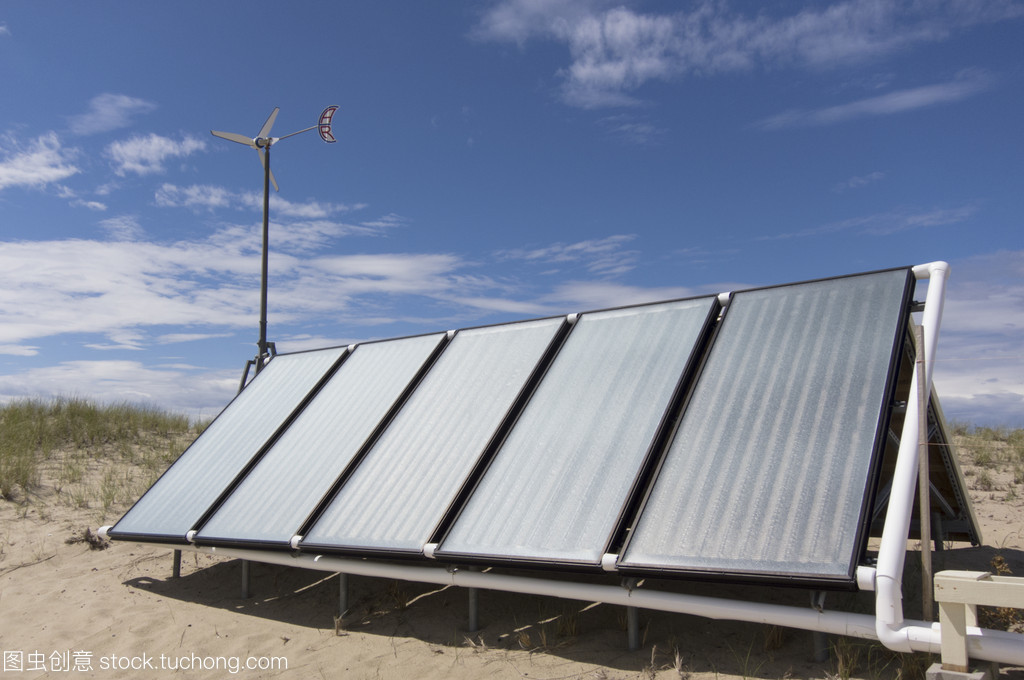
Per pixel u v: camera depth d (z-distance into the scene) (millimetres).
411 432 5512
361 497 5113
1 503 8570
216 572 6617
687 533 3557
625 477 4062
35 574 6645
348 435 5965
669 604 3758
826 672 3518
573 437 4543
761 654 3859
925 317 3816
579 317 5719
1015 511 7230
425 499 4773
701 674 3693
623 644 4211
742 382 4176
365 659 4492
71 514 8328
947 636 2988
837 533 3186
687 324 4914
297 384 7441
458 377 5855
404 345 6926
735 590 4965
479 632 4672
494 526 4242
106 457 10992
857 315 4094
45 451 10781
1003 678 3312
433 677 4113
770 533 3344
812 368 3980
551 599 5086
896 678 3408
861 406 3604
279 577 6367
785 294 4605
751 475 3645
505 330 6148
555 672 3949
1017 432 11680
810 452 3570
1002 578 3066
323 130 10938
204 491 6395
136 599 5992
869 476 3291
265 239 10273
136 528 6355
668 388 4477
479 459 4797
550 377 5188
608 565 3615
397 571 4773
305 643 4895
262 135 10641
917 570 5402
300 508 5391
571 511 4051
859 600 4598
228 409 7754
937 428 5383
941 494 5887
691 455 3932
